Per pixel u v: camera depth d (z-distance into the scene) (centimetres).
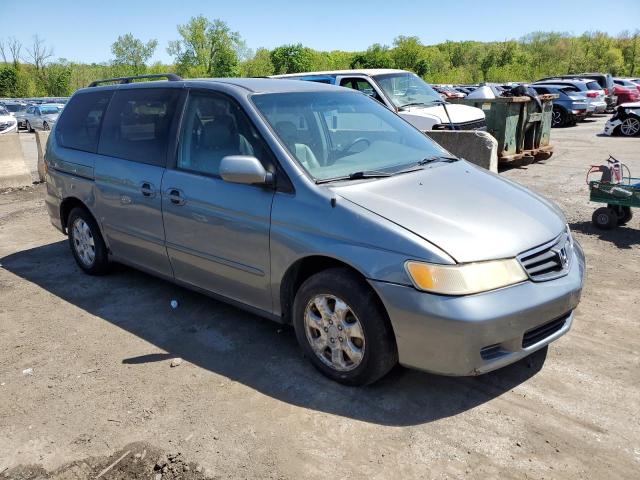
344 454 280
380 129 431
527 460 272
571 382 336
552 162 1181
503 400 320
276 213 345
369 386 338
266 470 272
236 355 385
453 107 1004
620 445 280
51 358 391
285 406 322
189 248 411
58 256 627
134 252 475
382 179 356
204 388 345
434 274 287
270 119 376
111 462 284
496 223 318
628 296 461
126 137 474
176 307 467
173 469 276
